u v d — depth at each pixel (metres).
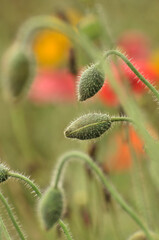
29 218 0.61
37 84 0.67
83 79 0.40
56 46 0.74
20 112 0.75
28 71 0.59
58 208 0.43
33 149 0.75
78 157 0.45
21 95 0.60
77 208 0.54
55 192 0.43
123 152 0.60
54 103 0.74
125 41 0.71
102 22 0.61
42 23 0.58
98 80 0.40
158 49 0.74
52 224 0.43
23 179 0.41
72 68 0.59
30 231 0.60
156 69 0.61
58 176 0.44
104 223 0.57
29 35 0.59
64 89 0.67
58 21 0.58
